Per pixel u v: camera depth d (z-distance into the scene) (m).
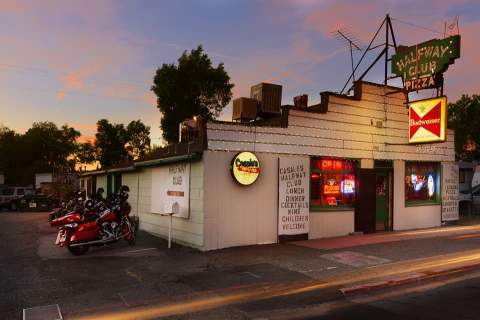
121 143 61.72
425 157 16.41
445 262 9.80
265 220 12.60
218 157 11.92
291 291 7.93
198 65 31.20
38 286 8.37
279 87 13.60
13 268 9.95
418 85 14.92
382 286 8.19
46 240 14.32
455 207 17.44
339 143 14.12
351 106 14.49
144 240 13.90
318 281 8.48
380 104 15.20
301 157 13.27
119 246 12.82
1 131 73.19
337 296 7.66
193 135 13.07
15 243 13.73
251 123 13.45
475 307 6.95
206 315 6.76
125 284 8.49
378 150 15.08
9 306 7.19
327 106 13.89
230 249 11.80
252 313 6.85
